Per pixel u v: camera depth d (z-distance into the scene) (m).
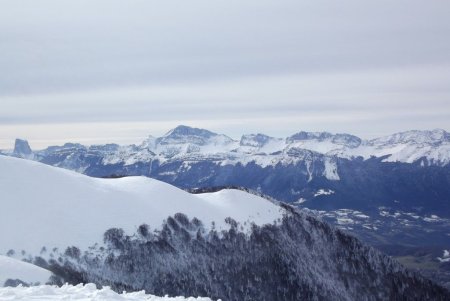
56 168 139.50
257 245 141.00
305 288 137.12
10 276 70.88
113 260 113.38
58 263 105.81
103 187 138.12
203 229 136.12
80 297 25.72
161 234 126.88
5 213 114.38
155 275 116.19
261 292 130.38
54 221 116.50
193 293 118.56
